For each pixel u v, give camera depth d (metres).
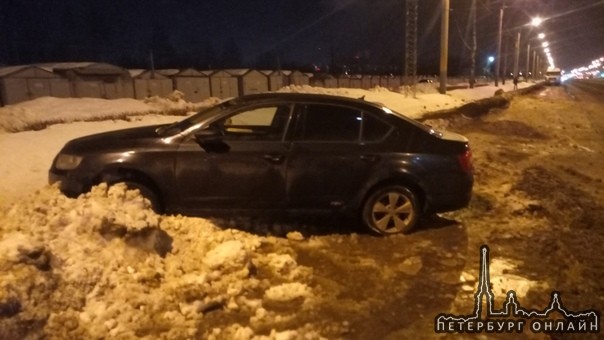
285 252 5.82
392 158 6.38
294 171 6.21
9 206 5.99
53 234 4.80
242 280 4.97
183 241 5.59
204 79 34.03
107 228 5.02
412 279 5.25
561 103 37.81
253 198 6.23
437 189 6.50
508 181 9.80
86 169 6.02
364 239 6.34
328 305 4.66
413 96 32.31
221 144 6.12
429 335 4.23
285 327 4.27
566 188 9.52
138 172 6.06
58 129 13.77
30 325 3.82
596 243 6.43
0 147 10.96
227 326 4.25
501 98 34.78
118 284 4.55
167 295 4.60
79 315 4.12
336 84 46.72
